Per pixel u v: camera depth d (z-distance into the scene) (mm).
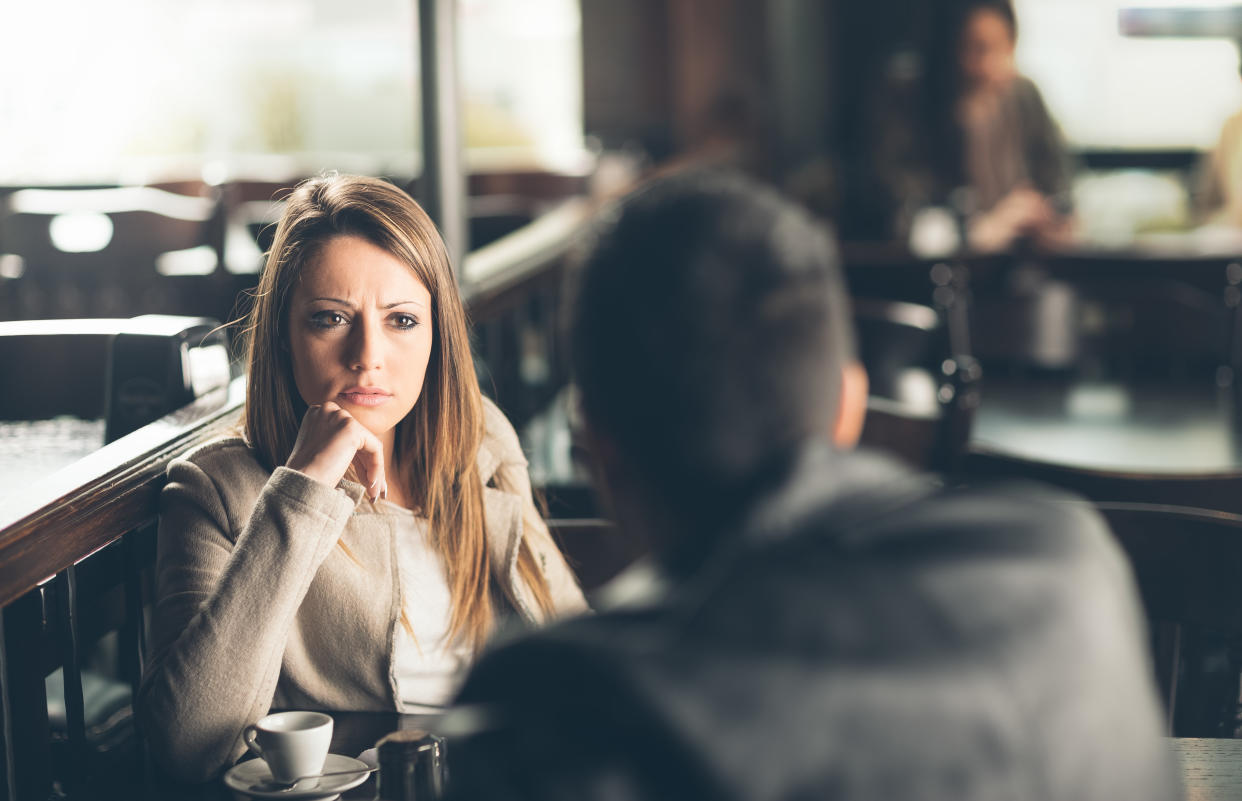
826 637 620
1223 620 1577
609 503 753
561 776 576
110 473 1336
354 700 1430
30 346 2188
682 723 575
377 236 1425
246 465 1424
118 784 1265
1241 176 5281
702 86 9578
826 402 700
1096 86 9156
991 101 4836
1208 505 1889
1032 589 681
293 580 1274
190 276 3814
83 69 6750
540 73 9945
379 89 8742
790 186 5855
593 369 701
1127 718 705
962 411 2328
